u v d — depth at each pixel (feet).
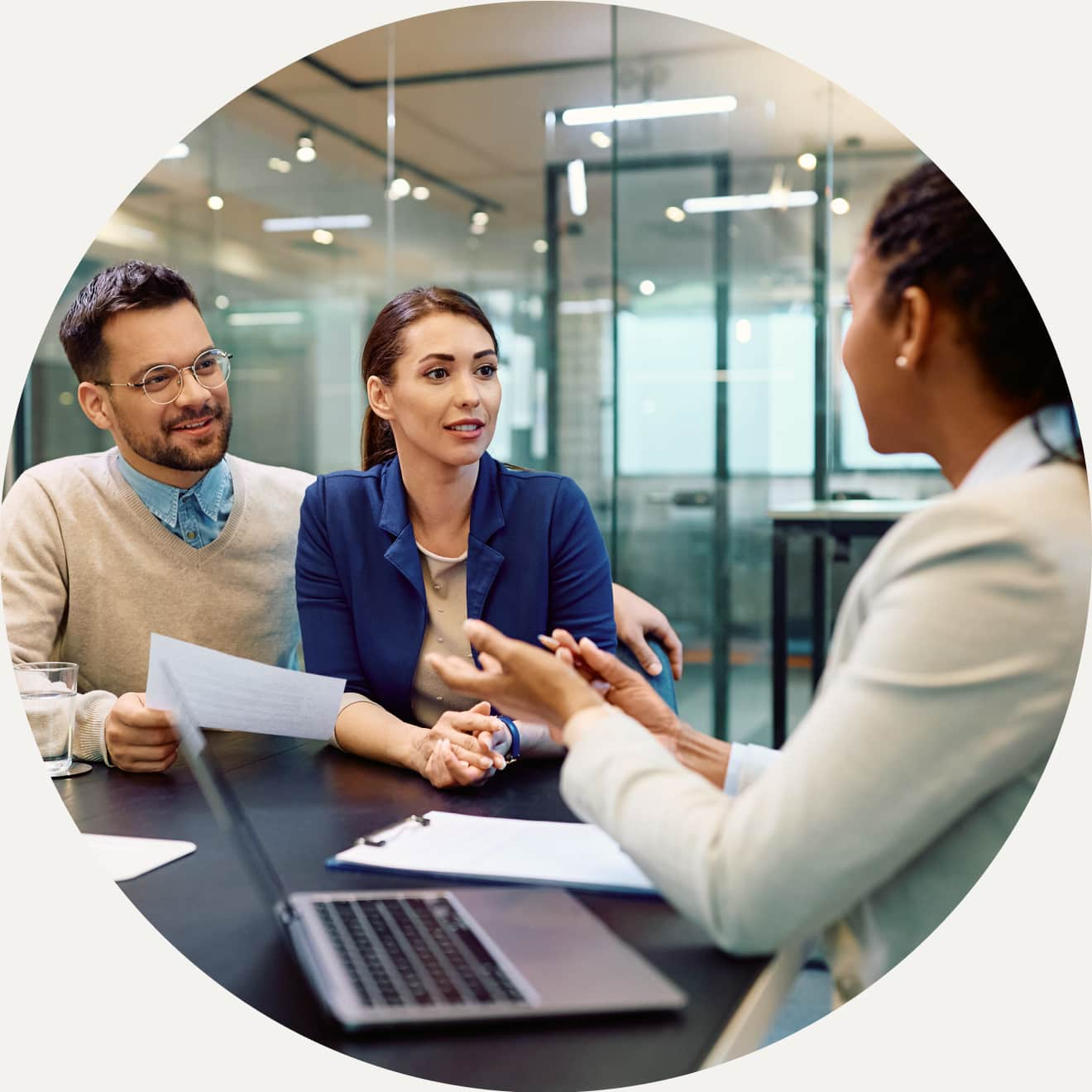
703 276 11.68
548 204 12.53
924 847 2.85
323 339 13.20
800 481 11.50
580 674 4.02
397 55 12.68
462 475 5.21
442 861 3.48
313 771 4.62
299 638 6.24
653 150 11.77
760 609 11.67
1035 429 2.80
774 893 2.59
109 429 5.66
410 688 5.32
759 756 3.86
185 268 13.37
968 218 2.81
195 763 3.43
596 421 12.33
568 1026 2.60
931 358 2.88
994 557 2.53
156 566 5.77
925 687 2.51
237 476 6.03
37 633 5.58
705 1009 2.67
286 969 2.89
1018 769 2.59
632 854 2.84
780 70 11.40
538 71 12.42
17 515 5.69
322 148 13.05
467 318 5.08
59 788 4.43
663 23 11.69
